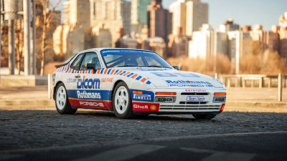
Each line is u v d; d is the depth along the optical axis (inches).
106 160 158.6
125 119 313.7
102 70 340.5
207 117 330.6
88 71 355.6
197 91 301.3
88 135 226.5
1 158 162.4
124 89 315.3
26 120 303.3
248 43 4456.2
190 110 302.2
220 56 5369.1
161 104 293.4
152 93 293.0
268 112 404.8
